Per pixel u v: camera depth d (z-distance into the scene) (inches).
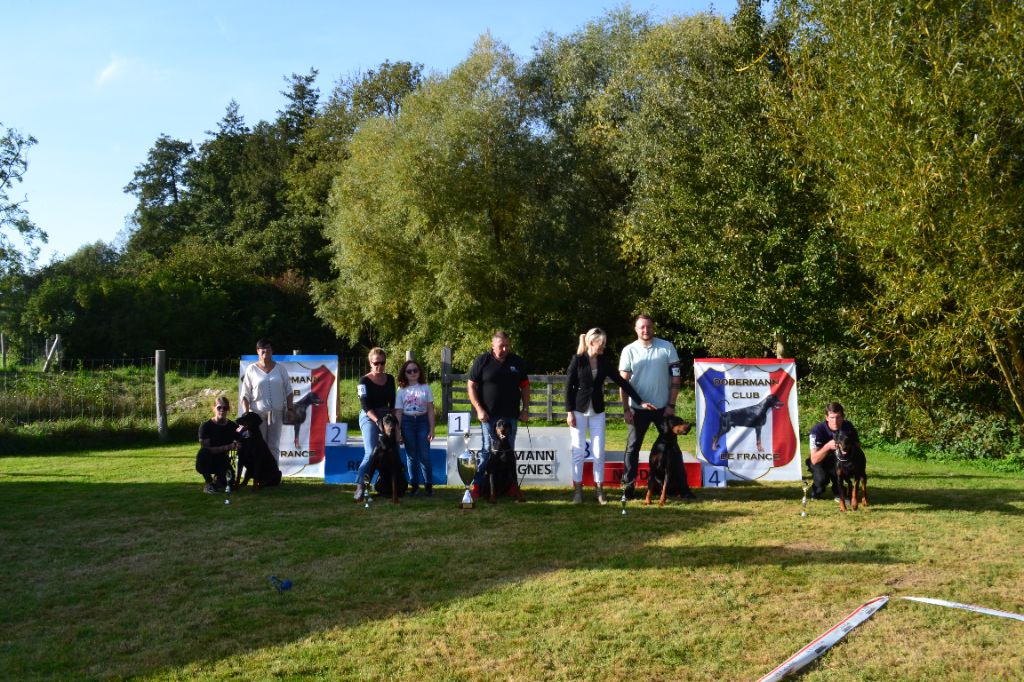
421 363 1227.2
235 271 1706.4
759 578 225.0
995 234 449.4
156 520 308.7
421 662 168.7
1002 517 311.0
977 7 475.8
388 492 365.7
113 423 612.1
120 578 230.2
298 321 1686.8
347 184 1184.2
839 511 325.1
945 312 484.7
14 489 386.0
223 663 168.7
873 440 595.5
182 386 852.6
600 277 1156.5
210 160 2303.2
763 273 598.2
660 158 842.8
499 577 228.1
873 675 162.1
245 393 396.8
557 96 1215.6
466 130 1077.1
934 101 449.1
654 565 239.0
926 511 324.5
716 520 305.9
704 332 706.2
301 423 411.8
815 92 553.9
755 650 174.6
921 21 462.6
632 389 342.3
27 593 216.7
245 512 324.8
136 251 2469.2
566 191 1133.7
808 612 197.3
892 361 556.4
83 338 1344.7
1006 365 501.0
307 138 1843.0
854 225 503.8
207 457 371.6
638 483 378.6
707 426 380.5
